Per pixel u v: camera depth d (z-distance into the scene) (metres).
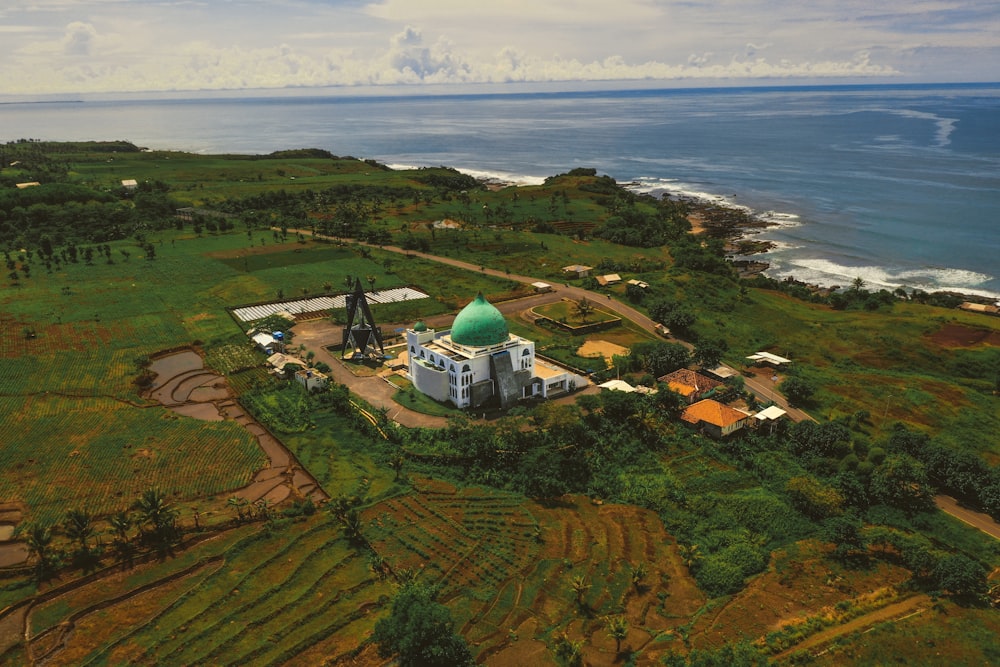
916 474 101.94
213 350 156.62
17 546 89.12
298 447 114.88
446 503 100.69
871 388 142.62
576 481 106.81
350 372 146.38
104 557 87.25
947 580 82.31
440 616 71.50
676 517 97.94
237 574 85.06
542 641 75.69
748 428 122.06
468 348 131.25
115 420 121.94
